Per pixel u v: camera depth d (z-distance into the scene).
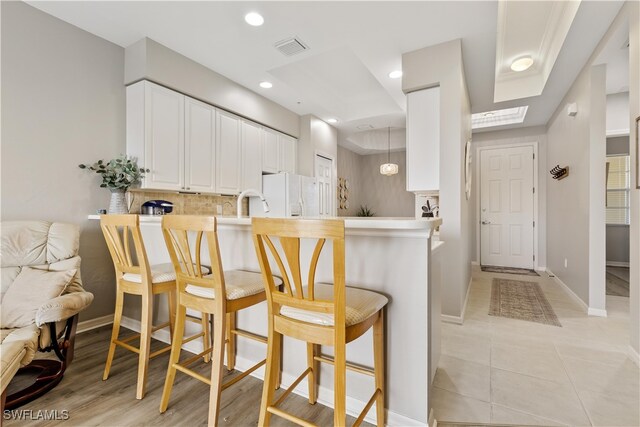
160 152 2.92
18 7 2.28
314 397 1.62
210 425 1.39
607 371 1.94
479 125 5.28
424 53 2.85
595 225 2.97
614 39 2.43
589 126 2.96
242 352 1.96
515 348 2.27
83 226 2.64
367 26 2.55
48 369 1.92
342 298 1.06
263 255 1.23
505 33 2.79
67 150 2.54
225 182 3.62
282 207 4.15
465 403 1.63
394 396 1.45
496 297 3.60
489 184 5.55
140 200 3.05
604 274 2.96
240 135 3.84
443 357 2.13
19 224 2.07
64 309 1.64
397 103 4.34
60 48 2.50
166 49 2.92
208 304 1.46
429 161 2.92
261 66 3.31
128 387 1.77
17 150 2.28
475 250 5.63
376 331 1.38
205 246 2.18
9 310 1.71
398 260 1.44
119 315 1.88
